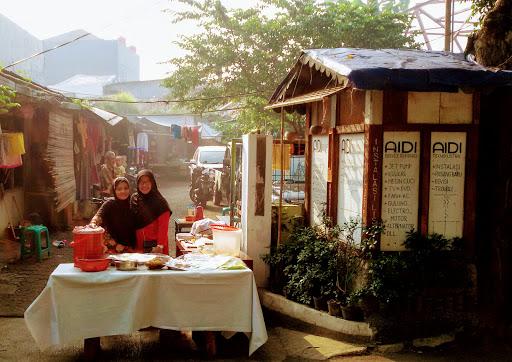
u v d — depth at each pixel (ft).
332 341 17.06
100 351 15.79
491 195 18.40
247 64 54.65
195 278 15.01
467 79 16.24
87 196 47.06
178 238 22.58
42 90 33.17
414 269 17.02
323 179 21.70
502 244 18.04
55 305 14.30
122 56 144.87
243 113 60.64
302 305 18.83
